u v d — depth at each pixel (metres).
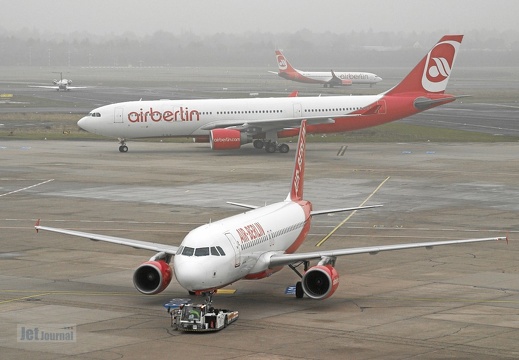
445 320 77.50
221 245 77.38
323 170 186.75
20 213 137.62
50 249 110.75
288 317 78.62
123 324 76.06
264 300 85.25
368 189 161.50
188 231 124.12
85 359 65.88
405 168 190.25
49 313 79.81
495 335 72.62
